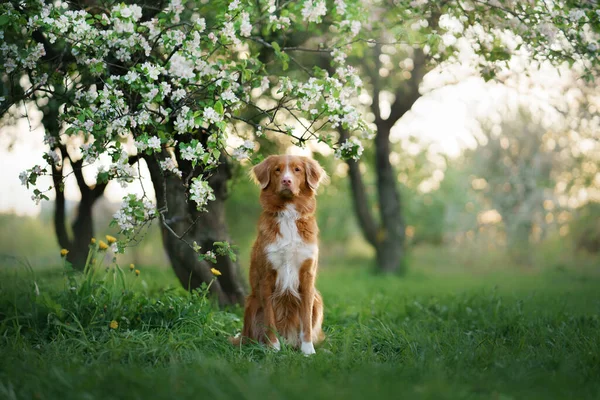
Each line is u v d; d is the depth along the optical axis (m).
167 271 13.20
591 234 27.14
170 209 7.70
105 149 5.06
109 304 5.93
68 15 5.09
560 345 5.22
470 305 8.34
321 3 5.55
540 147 24.92
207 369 4.00
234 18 5.30
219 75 5.48
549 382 3.85
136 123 5.16
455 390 3.49
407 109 17.73
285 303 5.94
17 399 3.43
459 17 6.34
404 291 12.15
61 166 6.01
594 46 6.12
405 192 31.95
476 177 27.67
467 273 24.50
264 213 6.00
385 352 5.33
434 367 4.16
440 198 32.34
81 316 5.72
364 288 13.59
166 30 5.27
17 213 23.36
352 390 3.42
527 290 13.02
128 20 4.90
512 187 26.12
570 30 6.16
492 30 6.57
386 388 3.48
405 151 25.00
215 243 5.60
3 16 5.15
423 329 6.51
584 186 23.55
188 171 7.14
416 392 3.41
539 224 26.30
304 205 5.93
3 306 5.94
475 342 5.49
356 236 40.06
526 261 27.42
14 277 7.37
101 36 5.14
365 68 14.36
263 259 5.88
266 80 5.78
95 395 3.38
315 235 5.99
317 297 6.20
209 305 6.81
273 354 5.02
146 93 5.09
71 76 6.08
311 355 5.05
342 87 5.77
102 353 4.52
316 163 6.13
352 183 19.91
